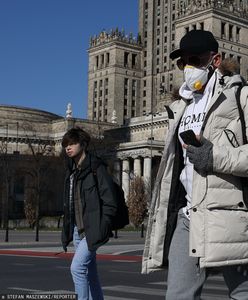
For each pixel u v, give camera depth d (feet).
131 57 606.55
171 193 17.80
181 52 18.06
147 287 48.91
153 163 381.60
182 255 16.60
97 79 607.37
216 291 45.57
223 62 17.71
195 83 17.43
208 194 16.08
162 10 601.21
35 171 301.22
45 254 95.86
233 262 15.87
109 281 54.08
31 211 286.25
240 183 16.29
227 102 16.76
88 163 25.23
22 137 443.32
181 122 18.06
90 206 24.75
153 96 600.80
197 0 481.05
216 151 15.67
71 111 459.73
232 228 15.94
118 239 177.37
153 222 18.17
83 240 25.00
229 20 478.59
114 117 485.97
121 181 384.88
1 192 308.40
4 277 56.80
